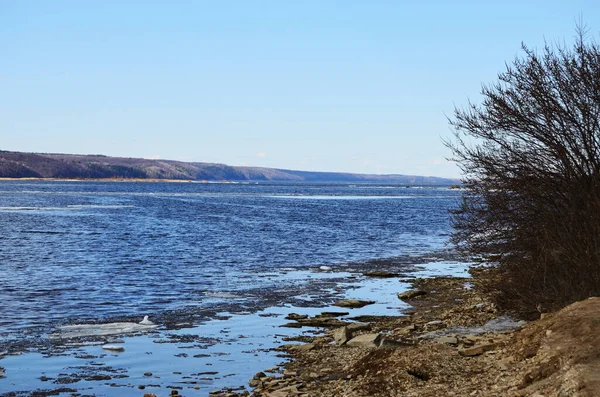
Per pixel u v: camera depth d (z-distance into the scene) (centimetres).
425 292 2162
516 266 1489
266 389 1111
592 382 784
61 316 1769
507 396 859
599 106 1362
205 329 1623
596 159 1370
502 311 1524
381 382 1037
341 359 1284
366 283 2431
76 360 1320
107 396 1094
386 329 1566
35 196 12262
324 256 3347
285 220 6222
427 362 1069
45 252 3356
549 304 1336
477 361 1059
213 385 1156
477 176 1551
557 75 1412
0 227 4994
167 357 1349
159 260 3081
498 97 1485
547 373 881
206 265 2928
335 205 10012
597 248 1261
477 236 1641
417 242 4162
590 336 936
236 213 7450
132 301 2012
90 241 3991
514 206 1483
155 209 8225
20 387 1141
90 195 13400
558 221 1369
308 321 1706
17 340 1485
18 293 2119
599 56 1395
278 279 2523
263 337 1537
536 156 1452
